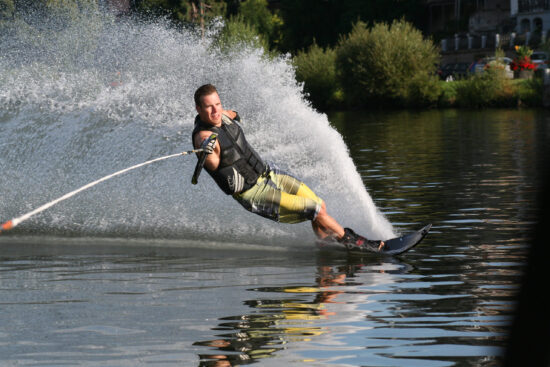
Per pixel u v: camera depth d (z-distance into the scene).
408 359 15.78
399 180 46.69
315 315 18.94
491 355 15.83
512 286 21.17
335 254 26.58
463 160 57.72
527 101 146.25
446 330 17.50
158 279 23.00
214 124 25.81
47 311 19.56
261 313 19.16
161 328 18.03
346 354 16.16
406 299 20.22
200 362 15.82
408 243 25.94
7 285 22.48
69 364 15.77
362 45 171.62
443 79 192.88
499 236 28.66
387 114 142.88
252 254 26.72
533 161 55.34
